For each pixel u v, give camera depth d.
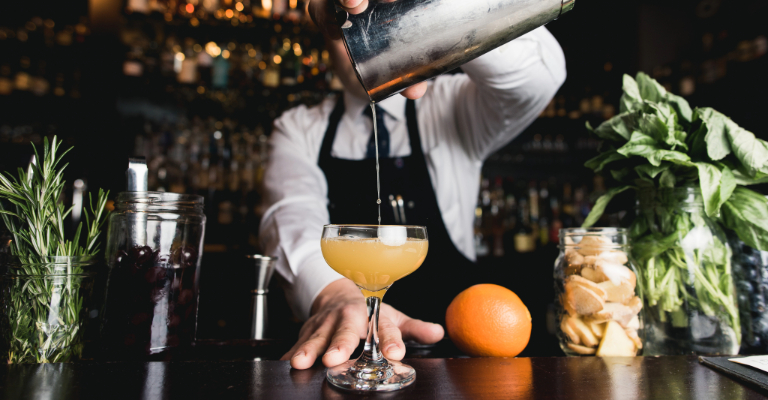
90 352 0.77
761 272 0.82
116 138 2.71
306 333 0.79
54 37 2.81
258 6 2.79
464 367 0.63
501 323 0.74
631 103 0.87
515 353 0.75
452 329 0.79
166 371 0.59
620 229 0.78
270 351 0.81
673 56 3.22
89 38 2.71
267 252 1.23
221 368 0.61
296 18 2.78
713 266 0.77
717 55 2.79
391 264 0.65
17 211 0.67
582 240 0.77
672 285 0.78
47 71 2.79
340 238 0.67
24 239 0.66
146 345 0.67
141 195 0.69
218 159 2.93
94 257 0.68
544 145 3.21
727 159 0.77
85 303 0.67
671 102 0.83
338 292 0.96
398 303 1.58
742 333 0.83
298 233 1.18
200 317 1.87
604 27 3.24
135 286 0.68
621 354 0.72
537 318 2.50
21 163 2.71
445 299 1.58
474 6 0.65
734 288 0.78
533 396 0.52
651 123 0.78
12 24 2.79
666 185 0.78
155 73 2.77
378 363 0.62
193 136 2.92
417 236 0.69
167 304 0.69
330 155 1.64
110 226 0.71
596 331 0.74
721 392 0.53
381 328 0.76
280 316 1.68
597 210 0.84
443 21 0.65
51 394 0.50
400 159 1.64
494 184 3.28
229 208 2.86
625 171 0.85
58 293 0.63
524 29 0.69
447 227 1.65
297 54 2.97
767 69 2.36
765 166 0.72
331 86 2.86
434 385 0.55
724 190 0.70
